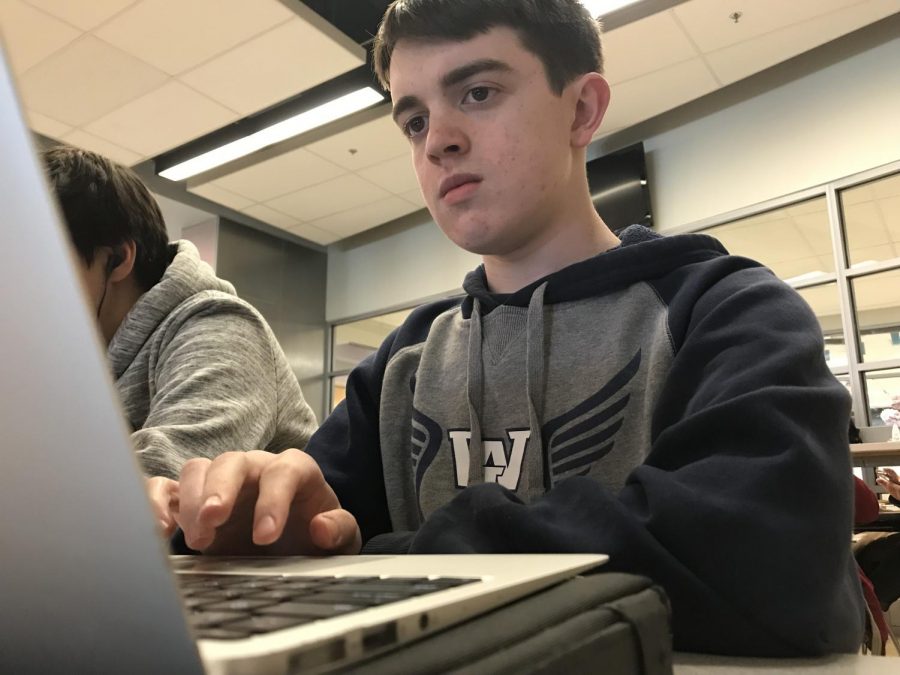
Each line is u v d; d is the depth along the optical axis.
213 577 0.30
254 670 0.14
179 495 0.44
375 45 0.81
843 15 3.25
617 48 3.41
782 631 0.34
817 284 3.75
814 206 3.79
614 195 4.36
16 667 0.17
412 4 0.71
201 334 1.02
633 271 0.74
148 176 4.82
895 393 3.46
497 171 0.70
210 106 3.73
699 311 0.63
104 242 1.05
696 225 4.16
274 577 0.28
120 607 0.15
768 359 0.46
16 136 0.15
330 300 6.26
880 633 1.43
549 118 0.71
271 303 5.77
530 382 0.73
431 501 0.77
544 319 0.76
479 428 0.76
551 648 0.20
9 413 0.16
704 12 3.19
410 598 0.21
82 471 0.15
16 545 0.16
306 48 3.27
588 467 0.67
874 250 3.58
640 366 0.68
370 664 0.17
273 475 0.47
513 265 0.81
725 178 4.08
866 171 3.55
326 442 0.87
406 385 0.89
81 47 3.22
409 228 5.82
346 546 0.54
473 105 0.70
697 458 0.42
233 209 5.27
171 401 0.92
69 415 0.15
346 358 6.11
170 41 3.20
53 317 0.15
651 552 0.36
